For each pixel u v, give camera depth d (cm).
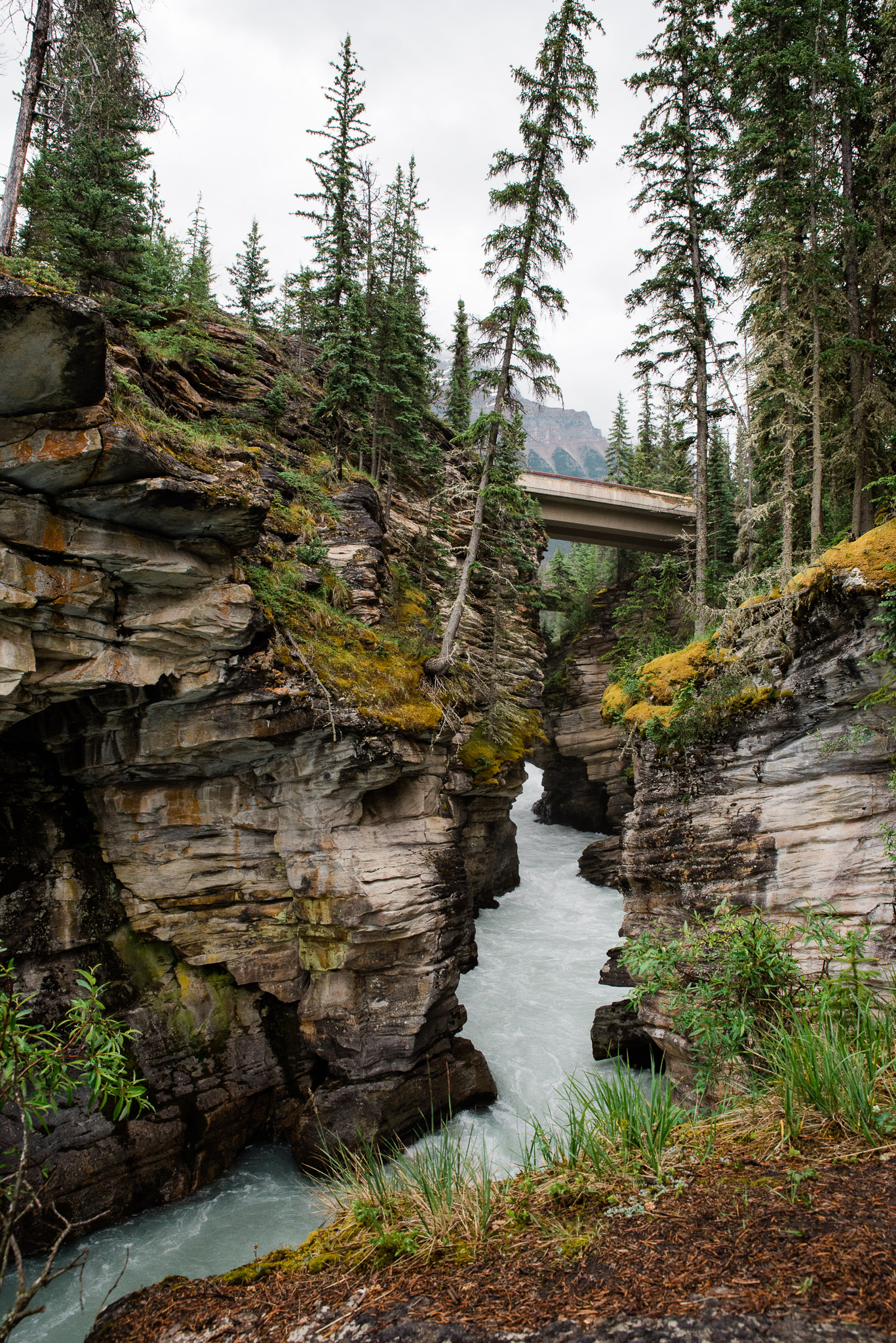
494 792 2602
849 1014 647
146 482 1103
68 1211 1188
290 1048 1536
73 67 1201
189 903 1499
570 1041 1805
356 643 1719
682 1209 445
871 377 1720
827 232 1653
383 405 2528
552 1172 538
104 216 1681
